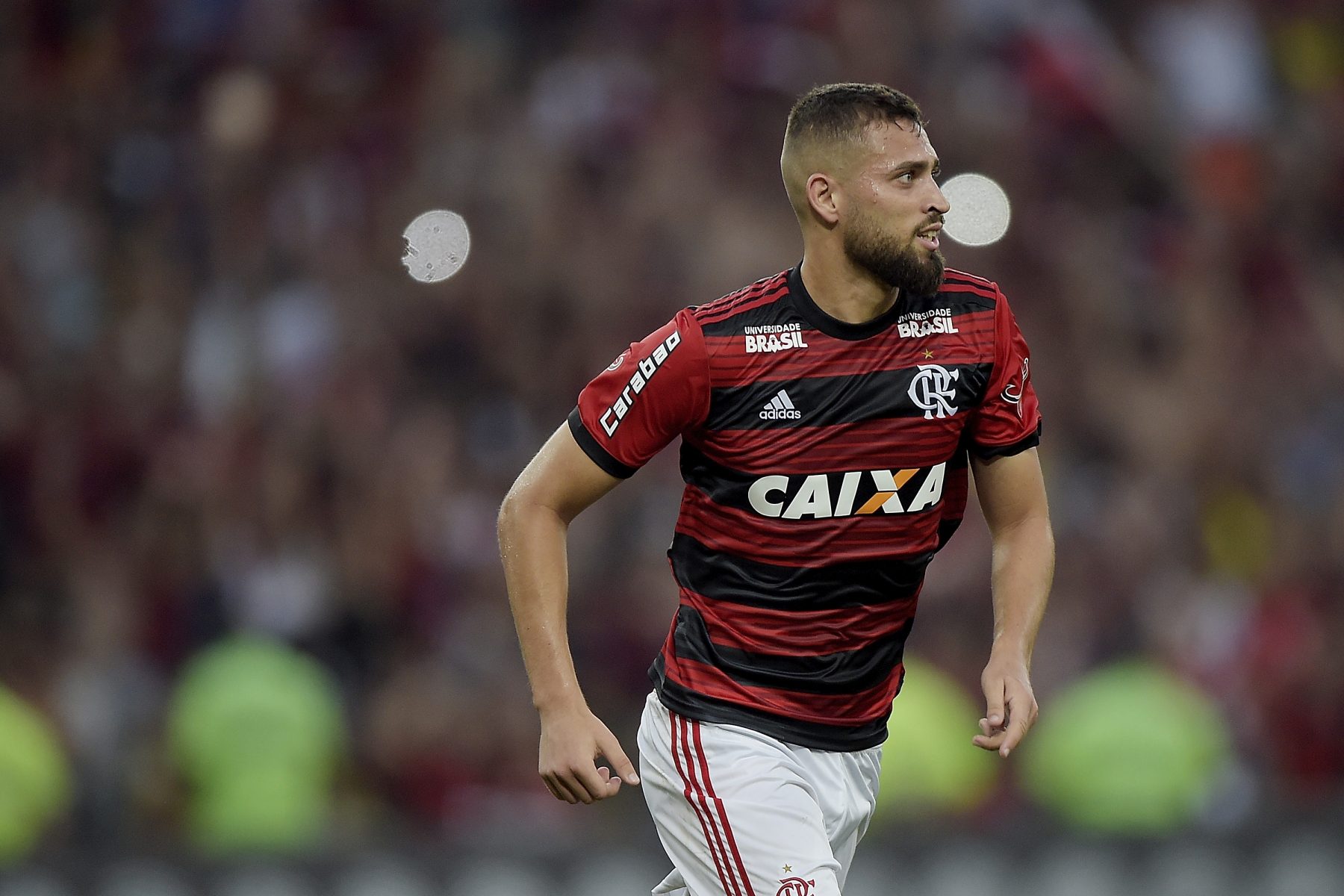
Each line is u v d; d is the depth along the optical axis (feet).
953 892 80.43
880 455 42.52
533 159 134.41
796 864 42.37
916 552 43.65
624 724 103.86
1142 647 109.29
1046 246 139.44
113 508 115.03
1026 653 43.62
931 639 104.63
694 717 44.11
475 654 103.91
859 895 79.87
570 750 42.16
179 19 137.69
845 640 43.80
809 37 142.00
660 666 45.65
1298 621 111.14
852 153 41.83
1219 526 126.21
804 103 42.98
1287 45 159.53
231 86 132.67
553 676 42.75
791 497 42.57
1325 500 128.88
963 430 43.91
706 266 131.54
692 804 44.04
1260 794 92.99
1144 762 85.71
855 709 44.52
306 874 77.15
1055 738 87.76
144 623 103.09
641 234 132.26
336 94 134.82
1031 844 81.20
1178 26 154.81
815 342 42.34
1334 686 107.45
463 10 141.49
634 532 111.34
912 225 41.73
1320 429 135.74
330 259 127.85
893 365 42.55
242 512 110.52
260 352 122.52
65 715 94.32
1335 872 83.35
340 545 109.81
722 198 135.74
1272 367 139.64
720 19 141.28
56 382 120.16
